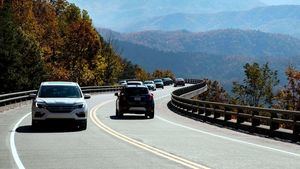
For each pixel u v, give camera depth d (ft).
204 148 73.46
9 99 161.48
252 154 67.56
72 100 94.68
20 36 304.50
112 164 57.67
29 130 95.96
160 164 57.82
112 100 236.84
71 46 412.77
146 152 68.18
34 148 71.20
